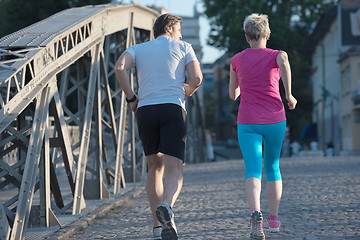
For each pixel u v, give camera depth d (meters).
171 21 8.28
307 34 71.38
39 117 10.65
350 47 65.38
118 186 17.16
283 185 18.16
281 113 8.59
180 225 11.22
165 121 7.80
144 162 22.20
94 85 14.40
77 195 13.03
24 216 9.62
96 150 15.30
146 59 7.98
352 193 15.06
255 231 8.00
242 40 65.12
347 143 65.50
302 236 9.44
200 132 51.50
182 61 8.02
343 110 67.00
